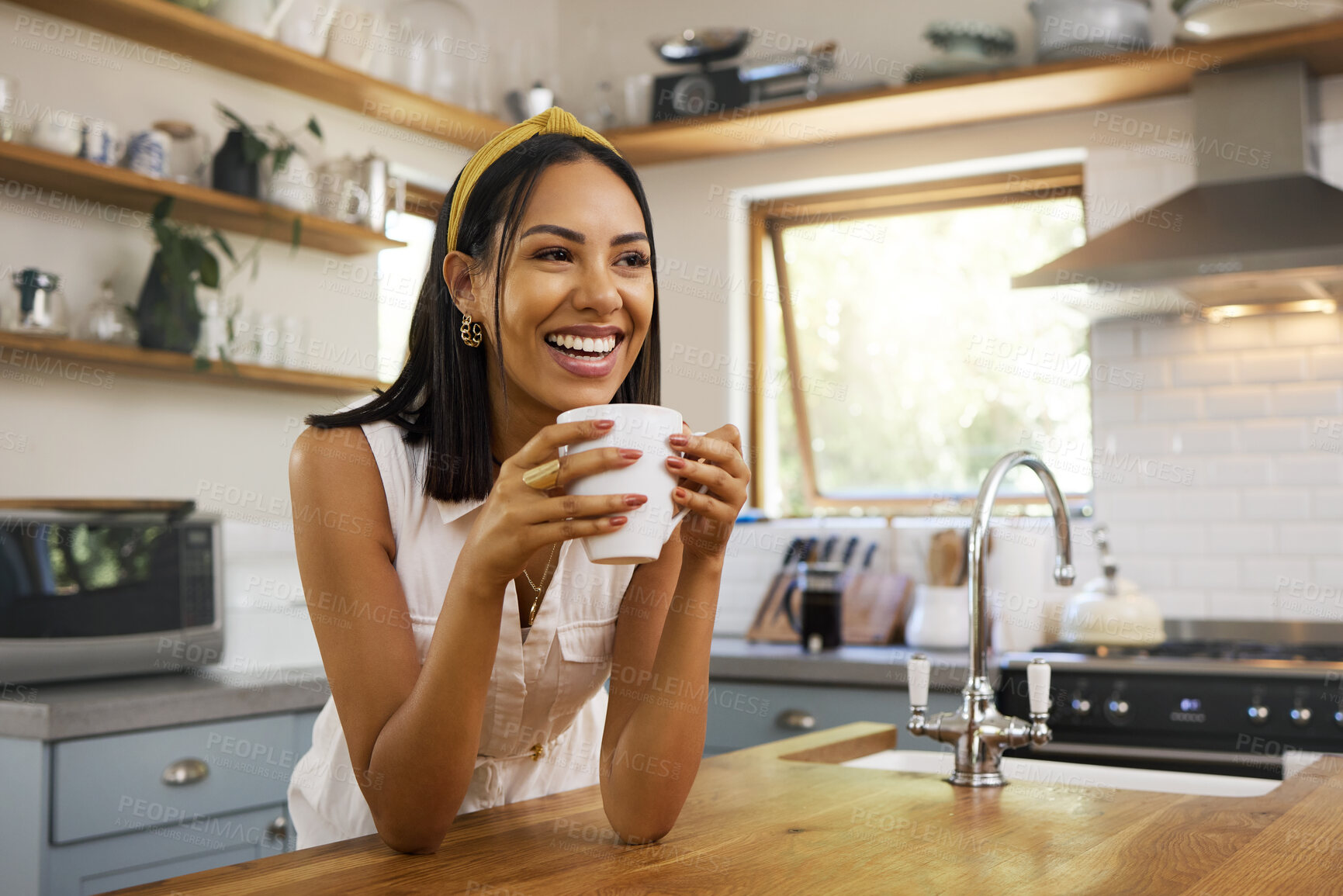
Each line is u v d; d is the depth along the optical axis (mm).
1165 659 2838
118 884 2121
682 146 3936
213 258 2818
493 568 894
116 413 2877
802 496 4262
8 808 2043
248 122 3215
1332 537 3271
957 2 3797
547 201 1030
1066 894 812
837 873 870
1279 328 3363
